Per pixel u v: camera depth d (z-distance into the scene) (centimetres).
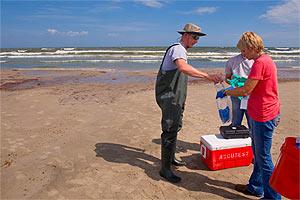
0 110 787
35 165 455
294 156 280
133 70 1822
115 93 1035
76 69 1853
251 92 331
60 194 376
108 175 426
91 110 790
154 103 880
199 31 369
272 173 311
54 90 1086
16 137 579
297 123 683
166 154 409
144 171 439
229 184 402
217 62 2498
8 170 438
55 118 712
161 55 3097
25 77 1449
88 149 521
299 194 278
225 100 473
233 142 443
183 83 380
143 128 641
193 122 686
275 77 321
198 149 527
